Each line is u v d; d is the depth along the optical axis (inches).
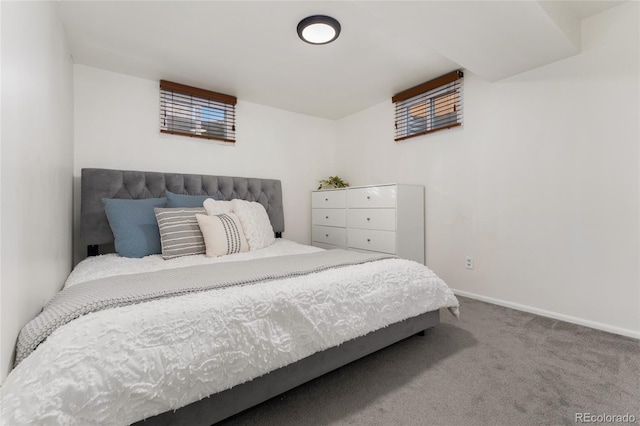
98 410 30.7
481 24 67.4
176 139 117.4
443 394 51.9
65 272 77.5
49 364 30.4
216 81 114.9
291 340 47.1
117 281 51.8
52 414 28.1
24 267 38.3
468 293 107.1
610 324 75.7
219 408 41.5
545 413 46.5
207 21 77.9
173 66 102.2
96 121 101.1
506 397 50.6
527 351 66.4
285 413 47.8
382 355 65.9
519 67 88.2
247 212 100.8
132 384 32.9
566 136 82.6
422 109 122.7
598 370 58.0
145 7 72.0
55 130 62.9
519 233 93.1
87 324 34.9
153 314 38.1
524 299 92.3
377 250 118.1
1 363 30.5
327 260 69.8
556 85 84.4
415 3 60.7
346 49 93.0
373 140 144.6
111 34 83.0
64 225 76.5
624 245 73.3
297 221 152.8
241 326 42.4
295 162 152.2
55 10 65.2
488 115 100.7
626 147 72.6
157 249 88.6
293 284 52.0
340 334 52.9
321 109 148.6
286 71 107.5
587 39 78.3
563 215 83.6
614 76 74.2
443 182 115.3
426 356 65.1
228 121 130.3
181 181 111.5
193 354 37.8
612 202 74.9
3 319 31.1
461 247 109.4
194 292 46.4
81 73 99.0
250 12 74.5
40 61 49.4
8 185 32.8
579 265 80.7
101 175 94.9
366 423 45.3
